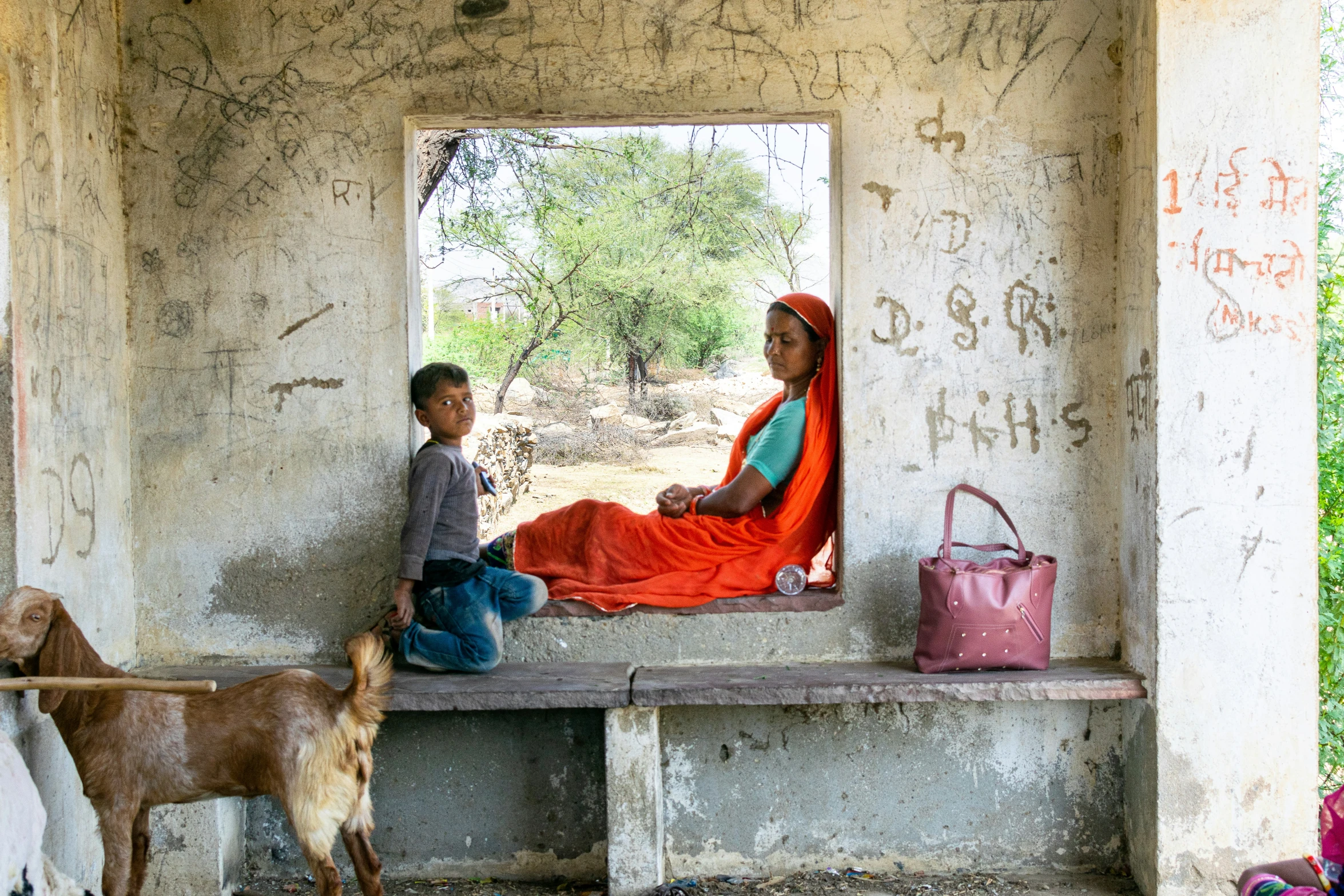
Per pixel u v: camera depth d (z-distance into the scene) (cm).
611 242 1548
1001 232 358
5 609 263
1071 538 363
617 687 330
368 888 298
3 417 284
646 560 372
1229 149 320
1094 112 355
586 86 357
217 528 365
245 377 363
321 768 275
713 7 355
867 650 365
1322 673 417
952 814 367
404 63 356
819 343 376
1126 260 348
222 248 361
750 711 367
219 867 345
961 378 361
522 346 1655
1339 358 422
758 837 369
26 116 296
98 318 339
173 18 357
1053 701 364
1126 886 353
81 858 322
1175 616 326
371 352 361
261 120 358
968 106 356
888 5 354
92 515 334
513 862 371
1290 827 327
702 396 1767
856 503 362
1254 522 323
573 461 1444
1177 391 323
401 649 352
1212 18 319
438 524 349
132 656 363
